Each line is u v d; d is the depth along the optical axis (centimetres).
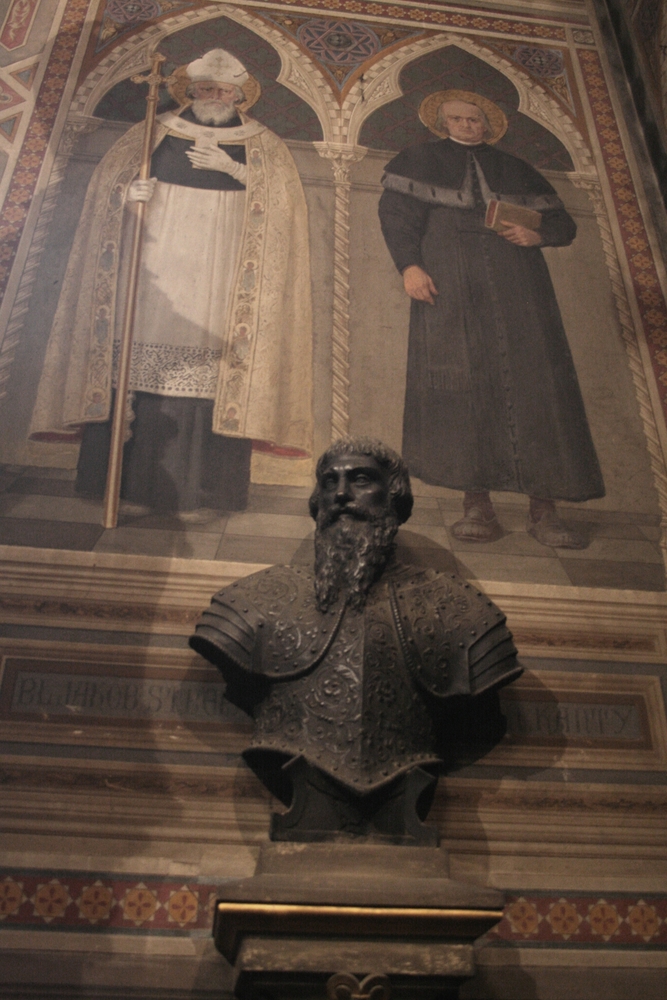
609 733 361
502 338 455
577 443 432
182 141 484
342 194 484
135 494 396
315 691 314
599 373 453
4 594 365
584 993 312
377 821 298
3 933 302
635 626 386
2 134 479
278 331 439
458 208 491
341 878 275
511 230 488
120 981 297
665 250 493
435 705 325
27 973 296
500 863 332
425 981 265
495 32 570
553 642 379
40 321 431
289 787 331
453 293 464
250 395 423
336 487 354
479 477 418
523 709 362
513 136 524
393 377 438
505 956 316
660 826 345
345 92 523
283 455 414
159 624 365
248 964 262
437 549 397
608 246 492
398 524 356
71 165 474
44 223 457
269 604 335
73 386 416
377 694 312
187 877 318
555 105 541
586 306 471
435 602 338
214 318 438
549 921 324
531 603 386
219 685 354
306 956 264
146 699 349
